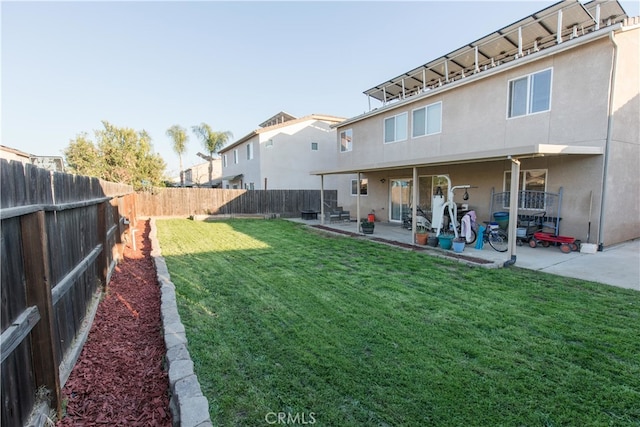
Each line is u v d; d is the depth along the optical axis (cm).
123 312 431
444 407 241
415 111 1250
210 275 596
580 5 910
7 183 187
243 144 2334
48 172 269
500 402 246
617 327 371
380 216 1502
